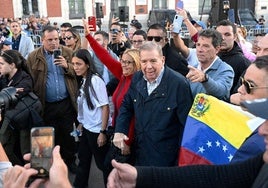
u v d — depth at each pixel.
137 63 3.27
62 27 7.18
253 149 1.75
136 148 2.89
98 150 3.70
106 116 3.61
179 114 2.67
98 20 13.32
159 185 1.61
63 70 4.34
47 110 4.37
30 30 17.33
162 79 2.73
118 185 1.61
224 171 1.64
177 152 2.72
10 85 3.76
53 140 1.25
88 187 4.24
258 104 1.13
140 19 29.48
